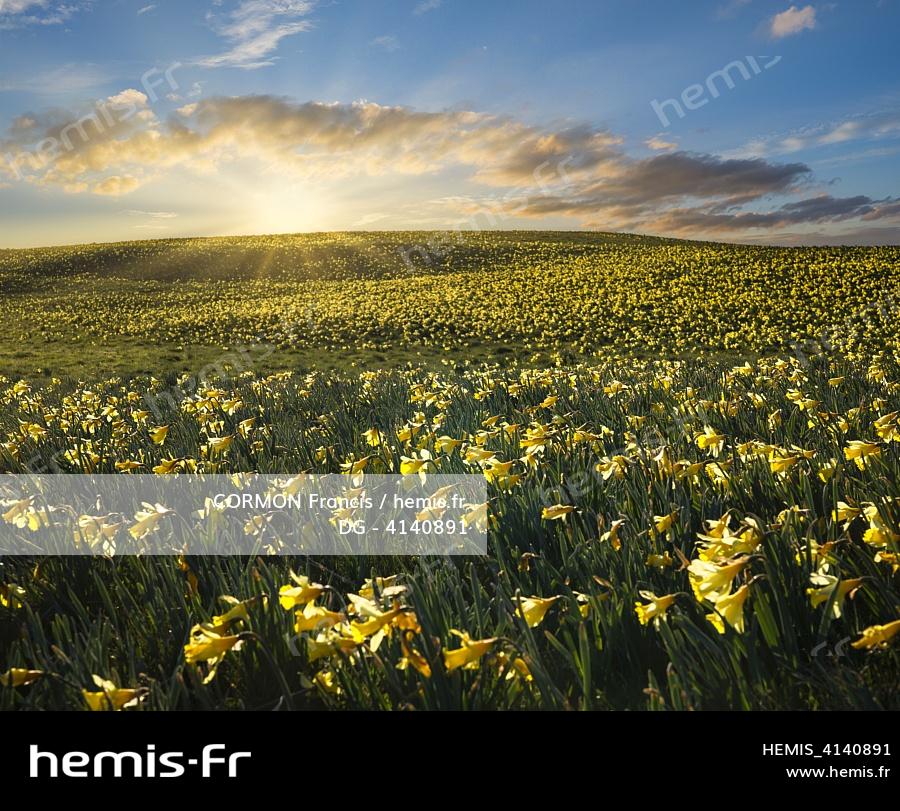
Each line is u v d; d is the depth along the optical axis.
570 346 29.58
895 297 36.03
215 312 47.59
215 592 3.54
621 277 52.47
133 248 91.69
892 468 4.04
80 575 3.95
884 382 8.95
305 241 99.38
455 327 36.28
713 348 27.16
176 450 7.02
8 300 59.06
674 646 2.46
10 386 23.58
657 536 3.56
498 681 2.48
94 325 43.09
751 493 4.16
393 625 2.35
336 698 2.58
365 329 37.12
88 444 7.10
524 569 3.48
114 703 2.34
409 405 9.50
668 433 6.39
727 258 58.31
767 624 2.54
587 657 2.39
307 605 2.44
